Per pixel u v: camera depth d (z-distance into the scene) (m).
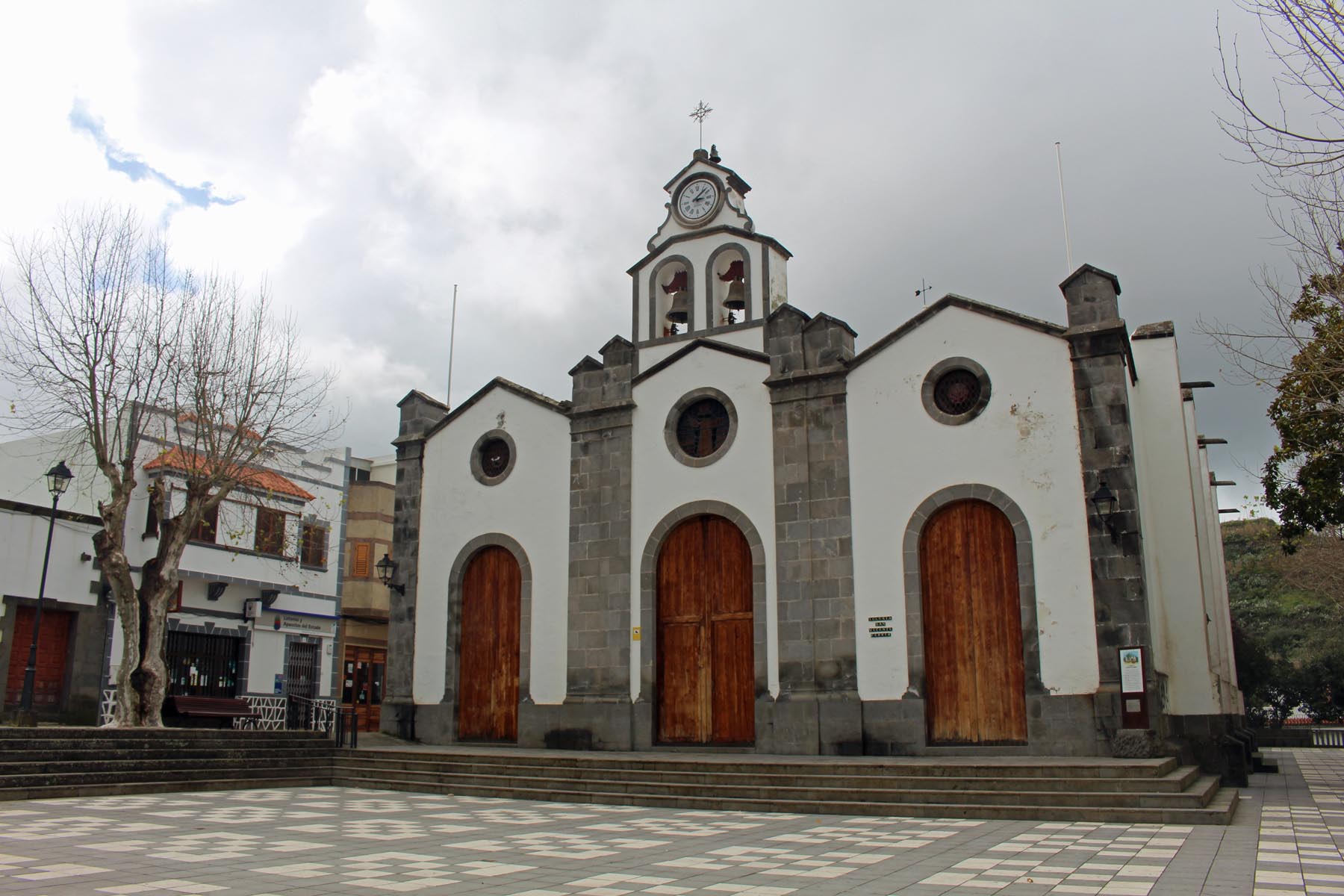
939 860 10.81
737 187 27.03
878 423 21.61
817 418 22.22
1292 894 8.80
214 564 28.72
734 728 22.22
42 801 16.52
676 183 27.28
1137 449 21.38
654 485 23.86
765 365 23.19
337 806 16.64
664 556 23.66
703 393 23.70
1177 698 20.50
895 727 20.19
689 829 13.70
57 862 10.40
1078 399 19.83
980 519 20.52
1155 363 22.14
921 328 21.59
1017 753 19.19
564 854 11.36
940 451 20.89
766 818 14.95
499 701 24.98
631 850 11.65
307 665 31.69
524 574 25.03
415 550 26.73
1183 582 20.94
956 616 20.38
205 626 28.50
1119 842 12.08
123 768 18.72
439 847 11.88
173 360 23.02
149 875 9.69
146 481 27.62
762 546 22.34
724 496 22.97
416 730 25.55
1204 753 20.14
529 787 18.59
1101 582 18.97
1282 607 57.84
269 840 12.40
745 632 22.52
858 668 20.80
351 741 23.03
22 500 27.47
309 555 31.98
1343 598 37.50
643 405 24.38
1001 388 20.59
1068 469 19.69
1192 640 20.66
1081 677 18.84
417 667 26.02
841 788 16.12
